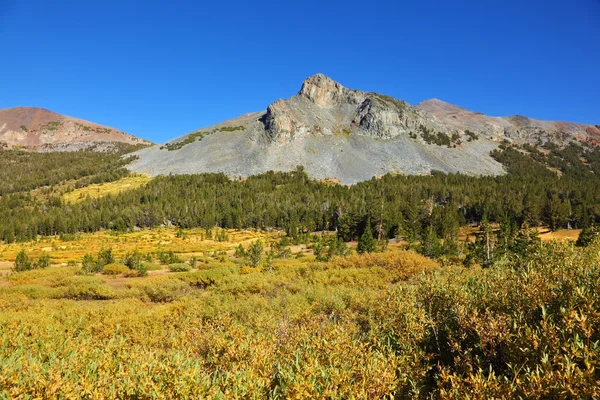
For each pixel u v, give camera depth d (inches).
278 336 191.5
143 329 310.5
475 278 201.5
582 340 100.8
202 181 6112.2
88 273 1325.0
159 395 111.3
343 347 144.0
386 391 118.2
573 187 4790.8
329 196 4864.7
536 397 90.7
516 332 122.8
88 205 4985.2
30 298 668.1
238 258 2090.3
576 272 150.2
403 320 169.2
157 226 4436.5
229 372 128.3
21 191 7126.0
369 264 597.9
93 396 117.5
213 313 331.6
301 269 624.7
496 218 3223.4
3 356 166.7
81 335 238.5
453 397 103.8
